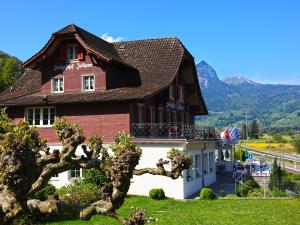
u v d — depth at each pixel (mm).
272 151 104938
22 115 30375
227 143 42156
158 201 24578
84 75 30812
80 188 21828
